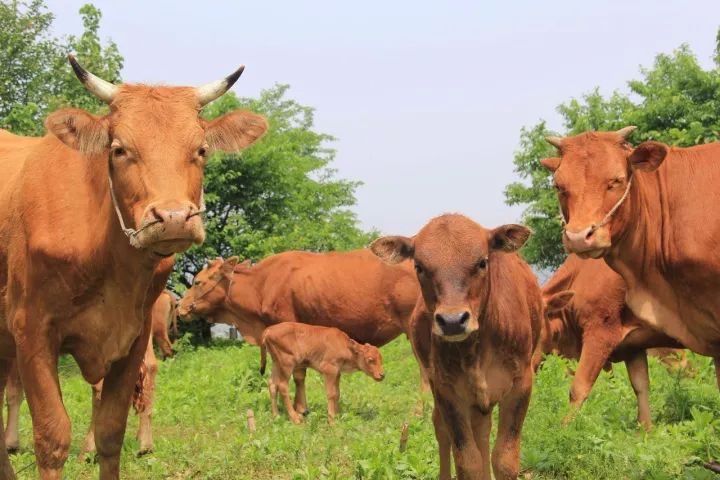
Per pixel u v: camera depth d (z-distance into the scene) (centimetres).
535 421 841
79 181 625
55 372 619
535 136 3231
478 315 618
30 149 744
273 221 3400
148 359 974
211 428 1111
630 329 1001
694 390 1041
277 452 866
